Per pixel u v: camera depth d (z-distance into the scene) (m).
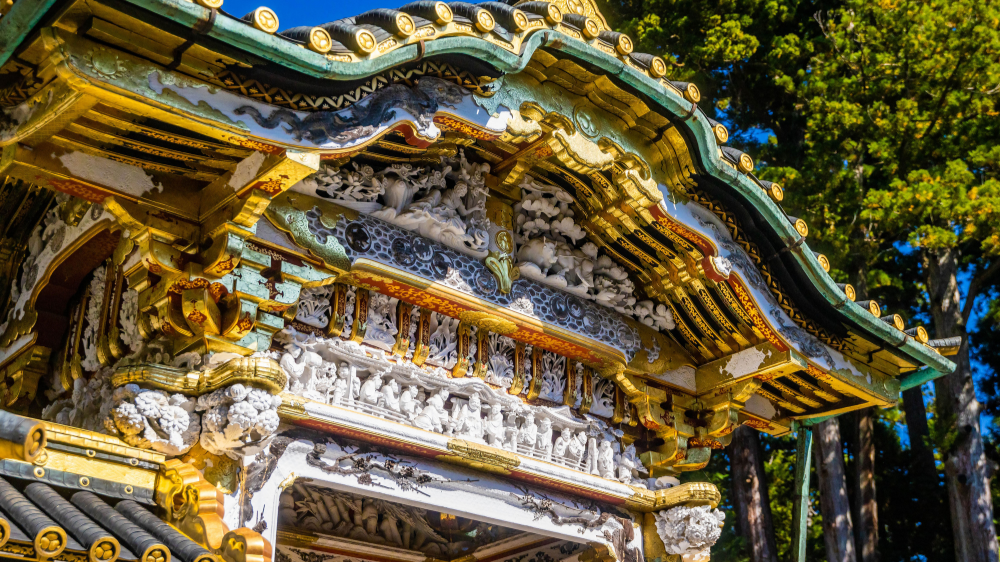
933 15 14.86
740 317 7.41
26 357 6.17
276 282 5.47
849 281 15.54
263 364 4.92
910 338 7.55
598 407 7.42
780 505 18.80
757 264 7.07
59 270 5.98
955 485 14.77
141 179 5.04
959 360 15.25
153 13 3.97
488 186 6.78
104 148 4.84
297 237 5.61
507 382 6.81
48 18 3.90
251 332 5.32
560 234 7.20
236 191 4.93
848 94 15.50
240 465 5.27
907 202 14.20
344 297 6.04
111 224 5.43
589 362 7.31
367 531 8.68
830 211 14.83
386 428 5.93
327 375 5.89
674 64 16.50
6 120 4.54
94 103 4.27
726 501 18.53
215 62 4.30
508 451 6.57
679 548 7.34
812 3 17.73
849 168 15.62
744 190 6.53
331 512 8.48
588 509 7.15
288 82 4.55
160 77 4.22
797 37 16.66
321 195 5.98
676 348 7.84
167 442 4.92
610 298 7.34
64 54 3.92
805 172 15.10
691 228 6.61
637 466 7.58
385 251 6.08
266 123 4.53
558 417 7.07
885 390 7.90
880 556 15.82
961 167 14.30
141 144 4.80
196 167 5.04
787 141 17.77
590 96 6.03
